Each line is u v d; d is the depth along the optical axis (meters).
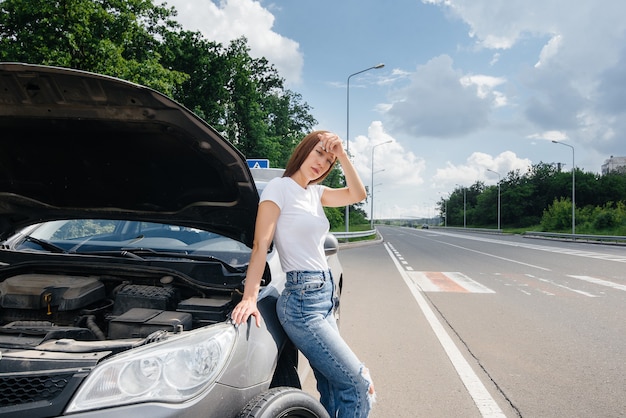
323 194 2.40
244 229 2.53
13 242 2.89
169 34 26.73
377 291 9.28
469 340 5.53
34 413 1.47
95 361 1.62
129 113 1.99
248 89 32.06
